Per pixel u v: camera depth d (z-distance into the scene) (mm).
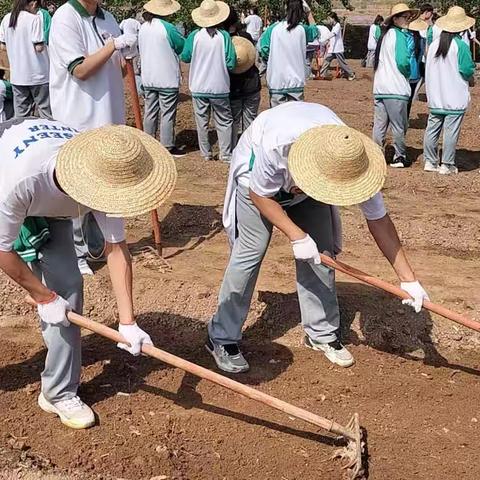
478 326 4113
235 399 4414
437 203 8281
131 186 3104
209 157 10109
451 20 9180
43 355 4785
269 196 4039
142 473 3725
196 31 9547
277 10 22266
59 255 3740
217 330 4645
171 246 6633
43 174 3277
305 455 3941
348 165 3568
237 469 3816
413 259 6500
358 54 26547
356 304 5371
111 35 5496
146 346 3668
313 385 4602
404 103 9750
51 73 5406
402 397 4516
